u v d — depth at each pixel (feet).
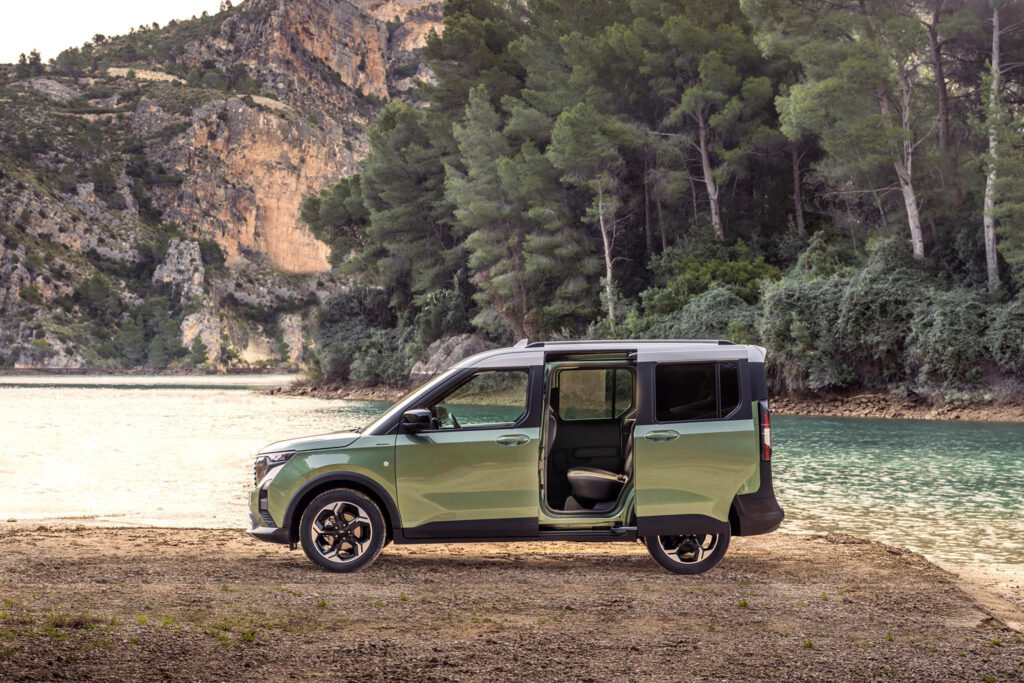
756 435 25.55
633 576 25.38
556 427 26.78
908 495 48.78
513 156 193.26
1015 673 15.93
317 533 25.46
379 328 250.16
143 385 346.54
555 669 15.69
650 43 172.14
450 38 226.17
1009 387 113.91
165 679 14.38
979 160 117.29
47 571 24.90
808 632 18.85
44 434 98.78
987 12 127.75
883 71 122.11
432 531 25.23
